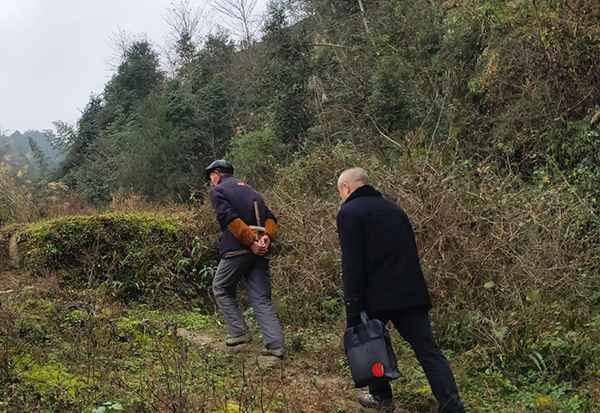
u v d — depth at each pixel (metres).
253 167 15.66
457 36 12.76
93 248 7.20
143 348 5.04
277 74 19.97
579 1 9.34
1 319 4.61
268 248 5.34
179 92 25.98
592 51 9.34
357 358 3.87
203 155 25.19
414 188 6.60
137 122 27.30
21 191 9.88
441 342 5.59
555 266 5.81
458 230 6.14
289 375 4.94
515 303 5.45
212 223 7.76
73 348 4.59
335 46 18.28
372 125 14.20
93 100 34.22
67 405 3.65
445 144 10.75
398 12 15.62
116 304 6.38
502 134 10.28
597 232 6.65
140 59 34.34
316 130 16.45
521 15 10.22
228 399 4.16
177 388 3.89
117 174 24.97
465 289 5.82
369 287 4.01
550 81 9.79
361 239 4.00
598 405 4.30
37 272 6.91
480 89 11.20
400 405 4.50
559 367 4.91
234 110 26.47
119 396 3.85
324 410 4.21
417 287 4.01
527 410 4.38
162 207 9.46
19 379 3.88
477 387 4.80
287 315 6.59
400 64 14.16
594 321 5.31
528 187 8.00
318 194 9.10
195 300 7.43
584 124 9.02
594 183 8.01
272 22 21.55
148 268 7.33
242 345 5.47
